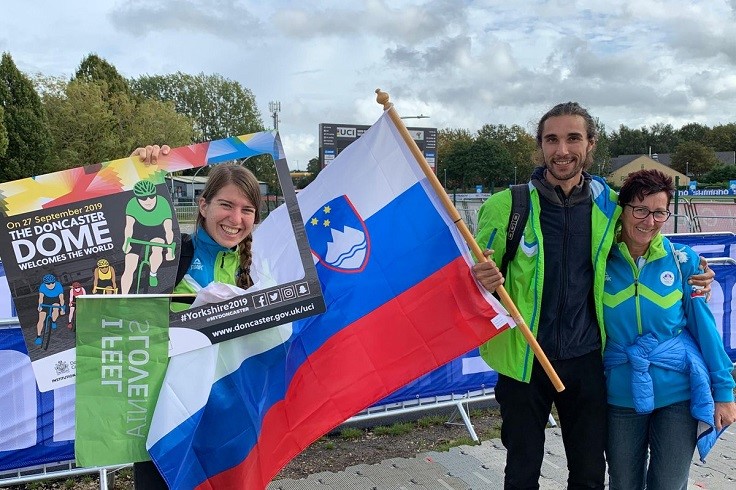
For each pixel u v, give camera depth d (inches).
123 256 81.2
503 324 100.2
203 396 82.4
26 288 77.5
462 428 190.2
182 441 81.0
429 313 103.8
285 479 153.3
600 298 102.5
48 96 1529.3
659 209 98.0
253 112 2910.9
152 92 2763.3
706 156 3378.4
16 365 139.1
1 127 1190.9
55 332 78.4
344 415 100.5
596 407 104.1
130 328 80.4
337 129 1214.9
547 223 103.0
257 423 87.9
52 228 78.6
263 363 88.9
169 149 84.0
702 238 279.0
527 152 2775.6
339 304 104.7
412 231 105.8
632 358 101.9
